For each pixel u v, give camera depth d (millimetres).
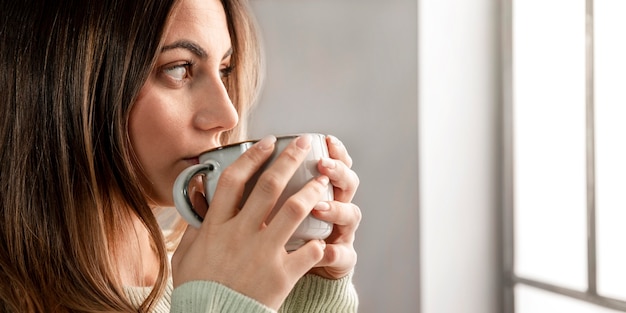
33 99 894
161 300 1020
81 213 882
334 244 884
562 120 1701
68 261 878
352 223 853
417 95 1919
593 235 1592
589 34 1586
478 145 1970
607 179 1543
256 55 1142
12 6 911
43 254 883
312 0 2270
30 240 887
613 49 1506
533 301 1840
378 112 2086
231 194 751
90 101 878
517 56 1885
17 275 871
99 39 871
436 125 1937
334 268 973
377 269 2129
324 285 980
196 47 875
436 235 1954
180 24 867
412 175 1963
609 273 1548
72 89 878
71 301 861
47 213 891
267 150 757
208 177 776
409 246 1997
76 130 880
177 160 882
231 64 1081
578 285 1658
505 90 1923
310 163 768
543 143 1782
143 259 1042
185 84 891
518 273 1920
